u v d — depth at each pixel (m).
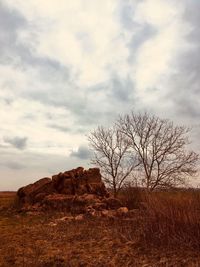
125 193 23.16
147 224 13.40
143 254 11.02
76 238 14.02
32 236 14.94
